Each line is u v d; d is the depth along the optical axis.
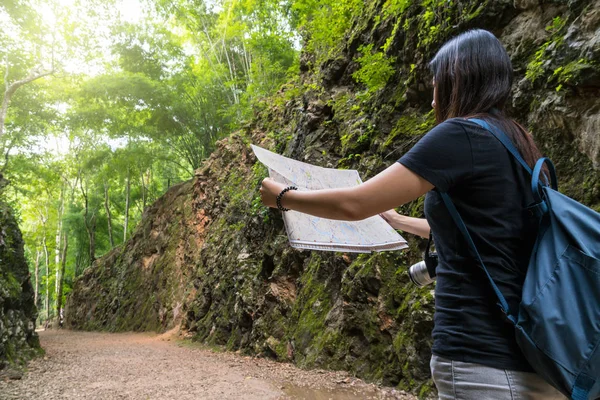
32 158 21.41
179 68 19.97
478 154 0.98
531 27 4.43
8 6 11.86
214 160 15.45
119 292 18.77
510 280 0.93
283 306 7.60
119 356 8.20
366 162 6.44
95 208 28.44
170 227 17.58
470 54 1.13
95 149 23.27
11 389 5.25
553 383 0.84
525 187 0.99
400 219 1.59
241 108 16.36
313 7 11.23
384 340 5.15
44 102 18.94
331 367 5.68
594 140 3.45
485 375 0.90
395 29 6.70
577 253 0.87
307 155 8.01
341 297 6.26
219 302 10.28
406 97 6.29
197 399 4.57
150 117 19.28
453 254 1.00
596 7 3.62
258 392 4.81
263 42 16.19
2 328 6.86
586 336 0.81
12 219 8.98
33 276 39.81
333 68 8.80
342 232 1.33
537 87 4.05
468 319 0.94
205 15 19.41
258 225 9.69
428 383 4.29
